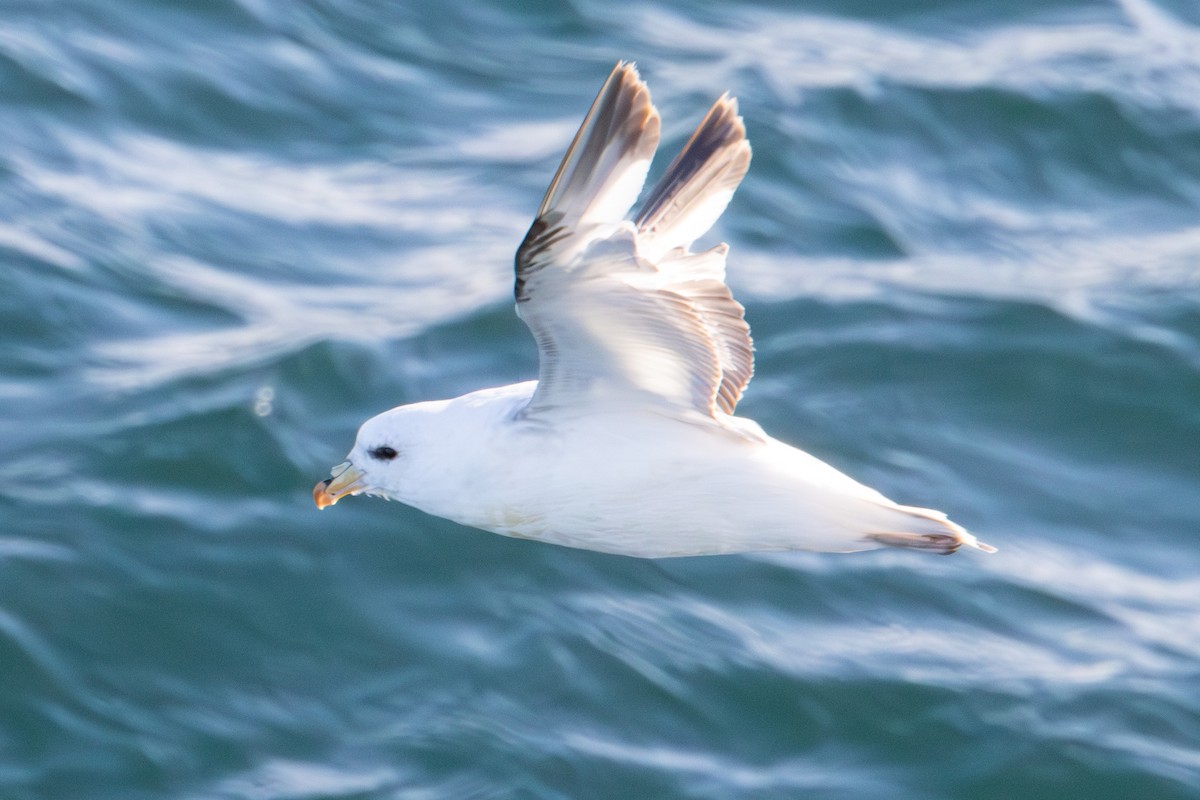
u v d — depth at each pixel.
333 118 21.84
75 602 14.60
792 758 13.88
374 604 14.86
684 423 9.20
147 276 18.61
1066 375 17.92
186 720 13.83
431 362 17.55
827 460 16.73
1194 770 13.83
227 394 16.83
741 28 24.39
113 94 21.33
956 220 20.81
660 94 22.33
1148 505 16.61
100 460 16.03
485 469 9.45
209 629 14.53
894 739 14.04
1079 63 23.64
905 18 24.84
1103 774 13.70
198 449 16.20
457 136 21.80
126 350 17.61
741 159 9.74
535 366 17.56
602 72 23.14
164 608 14.66
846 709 14.20
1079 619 15.17
